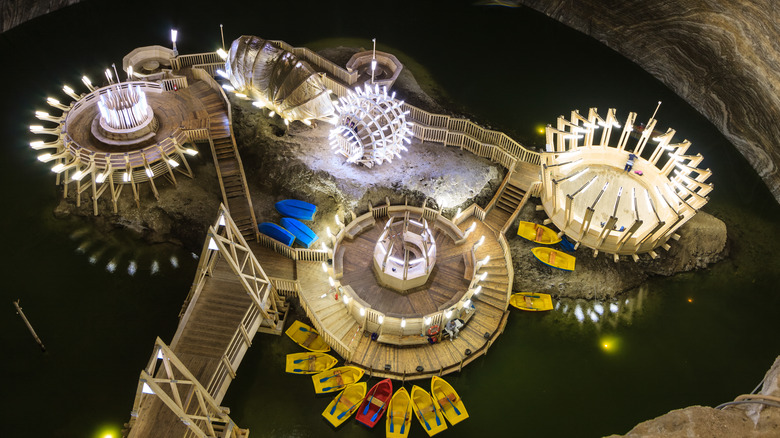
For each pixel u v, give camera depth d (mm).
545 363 33750
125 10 52812
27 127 42562
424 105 45750
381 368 32250
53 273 35469
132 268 36094
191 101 42500
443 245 37531
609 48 52688
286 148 40844
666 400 32531
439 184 39875
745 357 34188
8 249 36250
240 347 30875
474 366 33406
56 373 31734
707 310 36250
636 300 36656
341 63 48031
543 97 47875
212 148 39844
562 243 38188
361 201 38875
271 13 53781
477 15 55500
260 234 36219
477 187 40125
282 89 40000
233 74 41781
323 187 39156
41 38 49438
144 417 27219
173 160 37625
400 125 39188
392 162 40906
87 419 30453
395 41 51812
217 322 30969
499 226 38969
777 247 38844
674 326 35531
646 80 49781
